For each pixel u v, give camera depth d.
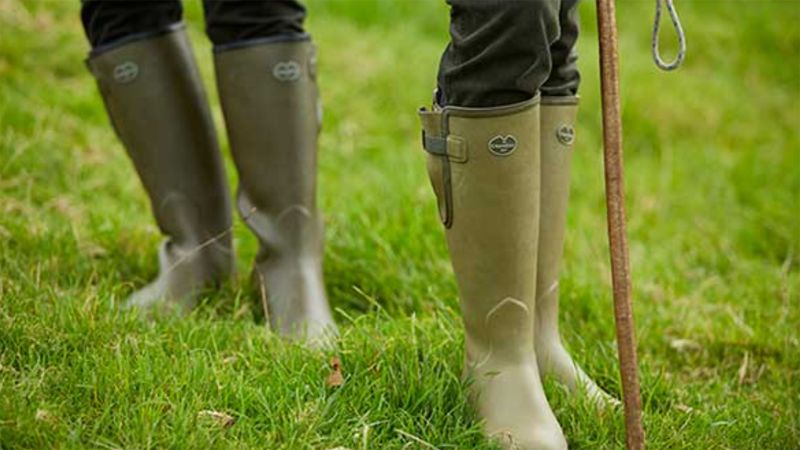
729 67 10.25
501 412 4.20
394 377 4.44
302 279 5.31
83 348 4.59
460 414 4.30
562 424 4.41
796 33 10.81
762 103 9.74
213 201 5.53
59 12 8.67
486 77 3.90
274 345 4.83
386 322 5.11
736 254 7.22
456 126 4.01
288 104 5.22
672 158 8.58
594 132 8.89
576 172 8.12
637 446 3.86
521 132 3.98
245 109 5.21
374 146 8.03
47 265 5.48
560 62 4.35
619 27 10.60
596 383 4.87
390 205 6.71
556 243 4.52
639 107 9.20
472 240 4.12
